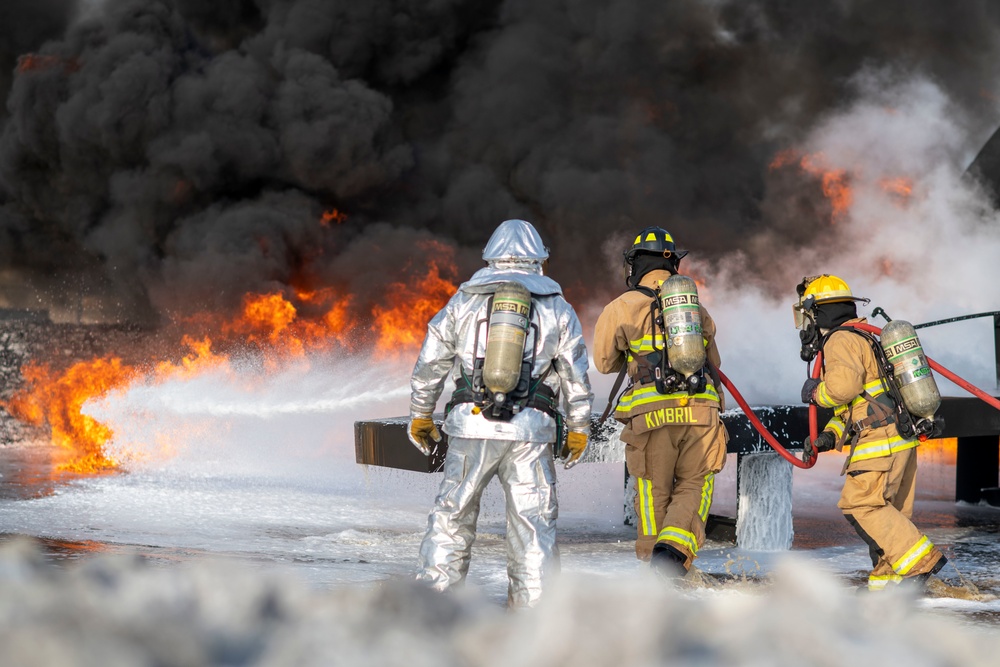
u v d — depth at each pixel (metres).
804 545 15.91
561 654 2.94
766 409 14.97
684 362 10.77
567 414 9.06
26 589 2.99
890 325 11.23
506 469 8.75
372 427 14.27
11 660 2.50
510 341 8.45
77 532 15.38
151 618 2.87
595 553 14.45
